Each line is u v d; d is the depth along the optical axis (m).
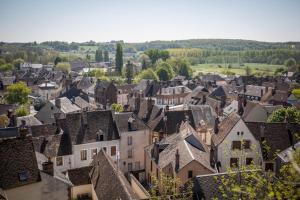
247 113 80.69
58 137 57.50
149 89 144.50
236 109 89.25
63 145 56.75
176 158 45.88
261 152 52.03
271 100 117.06
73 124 59.12
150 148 58.38
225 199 33.69
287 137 53.56
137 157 63.84
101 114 62.38
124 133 61.91
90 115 61.41
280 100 113.69
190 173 44.72
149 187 53.72
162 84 153.00
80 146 57.38
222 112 91.50
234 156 52.25
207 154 51.44
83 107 107.12
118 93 143.12
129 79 190.62
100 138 59.34
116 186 37.12
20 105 104.12
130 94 132.00
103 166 44.81
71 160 56.75
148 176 57.50
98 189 41.28
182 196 35.09
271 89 121.94
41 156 47.91
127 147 62.59
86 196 47.38
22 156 33.78
